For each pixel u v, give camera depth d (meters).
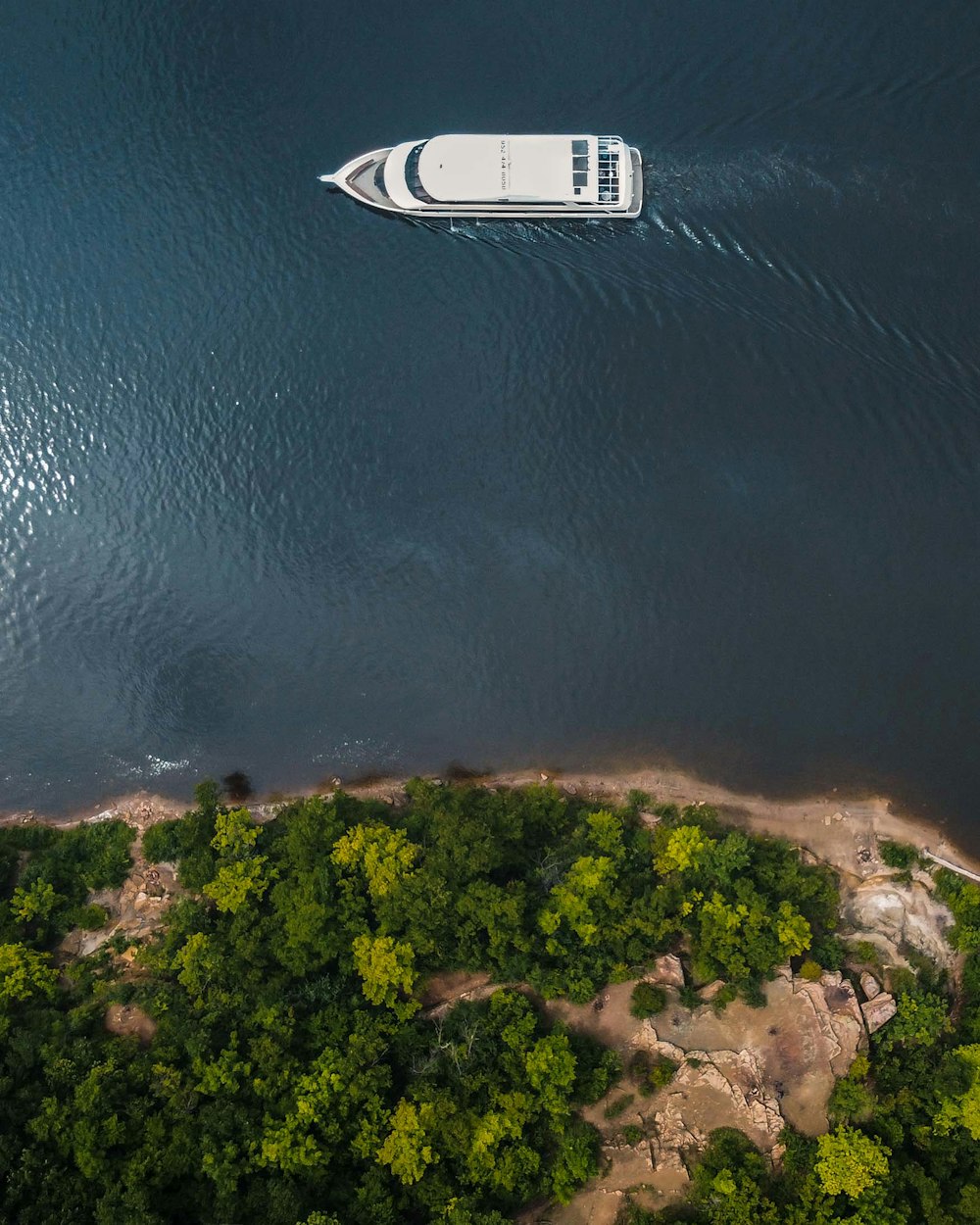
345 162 86.88
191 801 82.31
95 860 77.81
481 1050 64.19
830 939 71.75
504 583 83.69
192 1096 62.47
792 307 81.00
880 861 78.44
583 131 84.25
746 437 82.12
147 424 86.69
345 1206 60.56
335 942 67.81
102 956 72.56
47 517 86.50
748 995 66.38
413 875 68.56
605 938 68.69
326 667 83.75
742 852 70.75
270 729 83.25
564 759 81.75
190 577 85.31
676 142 82.44
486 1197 61.31
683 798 80.44
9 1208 58.53
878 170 79.44
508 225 84.12
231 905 69.75
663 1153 62.88
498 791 80.62
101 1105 61.38
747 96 81.56
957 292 78.75
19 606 85.56
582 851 73.38
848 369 80.62
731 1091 64.19
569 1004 67.50
